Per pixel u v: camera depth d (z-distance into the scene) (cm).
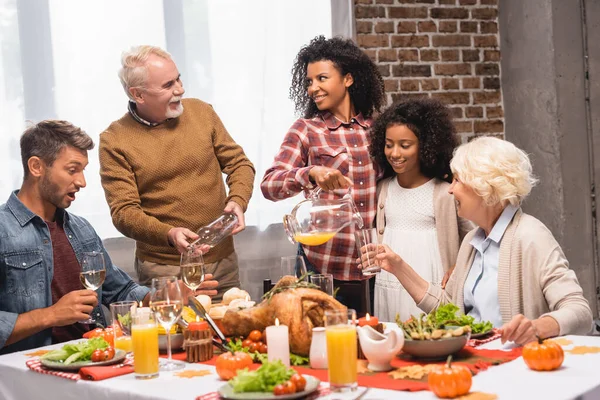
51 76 358
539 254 211
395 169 290
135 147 298
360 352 184
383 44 442
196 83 394
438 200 285
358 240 220
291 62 413
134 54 294
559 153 441
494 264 223
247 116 404
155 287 185
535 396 146
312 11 419
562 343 188
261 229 408
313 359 177
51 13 357
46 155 250
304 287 190
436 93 455
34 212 253
